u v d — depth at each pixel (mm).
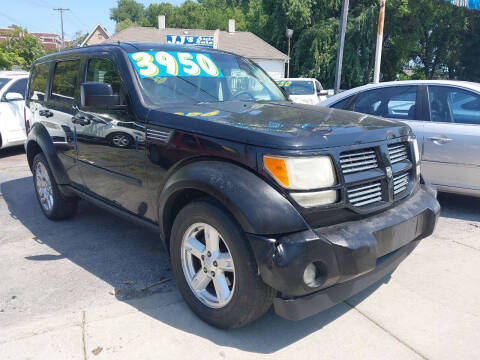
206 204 2469
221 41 30000
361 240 2301
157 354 2393
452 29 31812
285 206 2203
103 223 4668
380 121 2957
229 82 3727
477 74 34781
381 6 12273
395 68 33406
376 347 2465
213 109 3023
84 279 3344
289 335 2584
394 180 2721
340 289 2361
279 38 32844
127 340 2521
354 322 2723
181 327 2654
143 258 3744
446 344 2498
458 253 3820
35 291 3150
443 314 2818
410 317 2783
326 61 29062
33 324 2697
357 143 2477
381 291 3129
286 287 2156
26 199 5723
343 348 2455
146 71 3312
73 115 3854
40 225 4641
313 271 2217
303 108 3205
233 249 2332
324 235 2240
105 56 3561
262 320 2750
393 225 2484
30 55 33875
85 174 3865
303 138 2283
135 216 3328
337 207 2311
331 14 32250
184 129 2689
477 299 3016
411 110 5113
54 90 4359
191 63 3633
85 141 3693
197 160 2602
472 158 4621
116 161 3332
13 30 34344
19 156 9016
